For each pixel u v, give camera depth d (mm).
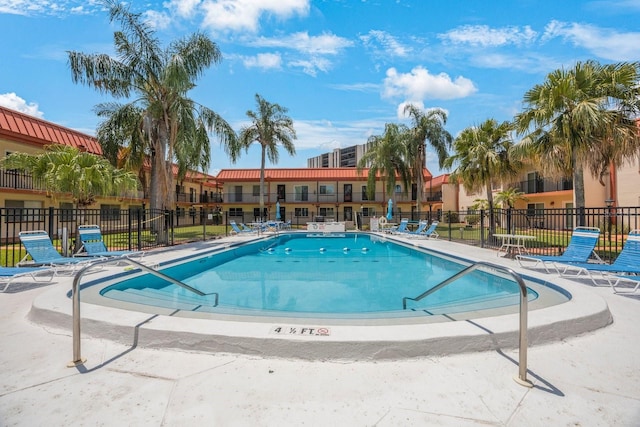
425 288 6324
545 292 4762
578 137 8297
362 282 6910
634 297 4492
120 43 12656
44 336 3137
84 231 7750
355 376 2379
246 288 6340
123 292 5336
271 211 33562
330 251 12047
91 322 3074
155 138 14078
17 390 2174
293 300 5457
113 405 2010
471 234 17125
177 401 2053
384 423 1843
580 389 2186
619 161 9094
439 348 2688
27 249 6223
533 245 10891
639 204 15305
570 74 8430
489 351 2771
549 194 20672
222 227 28156
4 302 4363
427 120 22719
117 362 2588
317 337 2676
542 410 1957
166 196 13445
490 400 2066
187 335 2801
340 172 33750
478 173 14320
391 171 23797
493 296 5340
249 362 2598
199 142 14148
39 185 10375
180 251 9914
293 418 1889
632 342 2975
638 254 5422
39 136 16562
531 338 2881
